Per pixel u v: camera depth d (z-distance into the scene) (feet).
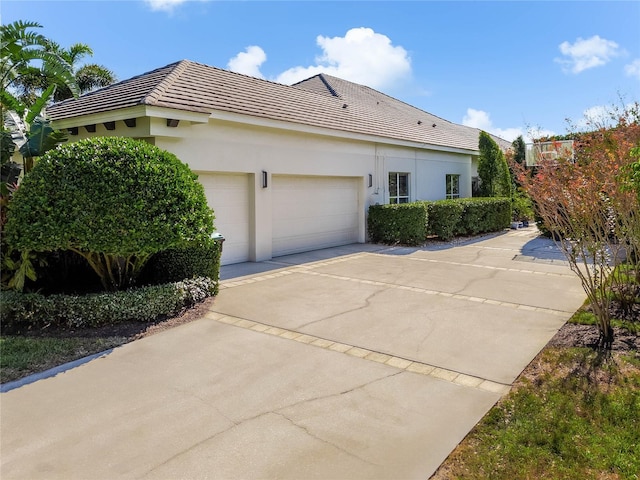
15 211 17.97
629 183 14.55
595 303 16.25
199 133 29.27
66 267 22.94
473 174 68.33
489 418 10.77
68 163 17.92
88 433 10.43
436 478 8.63
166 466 9.11
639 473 8.59
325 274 29.68
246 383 13.12
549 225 17.66
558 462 9.02
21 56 30.50
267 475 8.78
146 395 12.41
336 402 11.84
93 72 76.69
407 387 12.69
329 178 41.98
